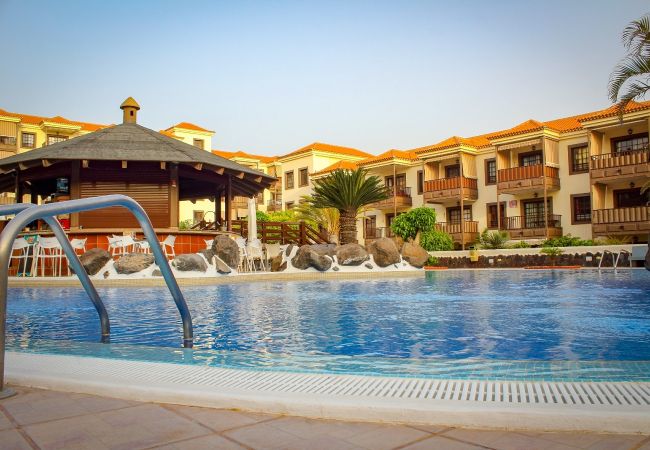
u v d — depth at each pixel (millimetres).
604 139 25547
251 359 3133
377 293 9352
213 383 2330
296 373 2541
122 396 2281
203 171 17828
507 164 29422
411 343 4223
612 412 1790
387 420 1937
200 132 44812
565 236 25156
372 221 36781
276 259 14742
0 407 2137
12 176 17625
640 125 24188
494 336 4504
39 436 1795
